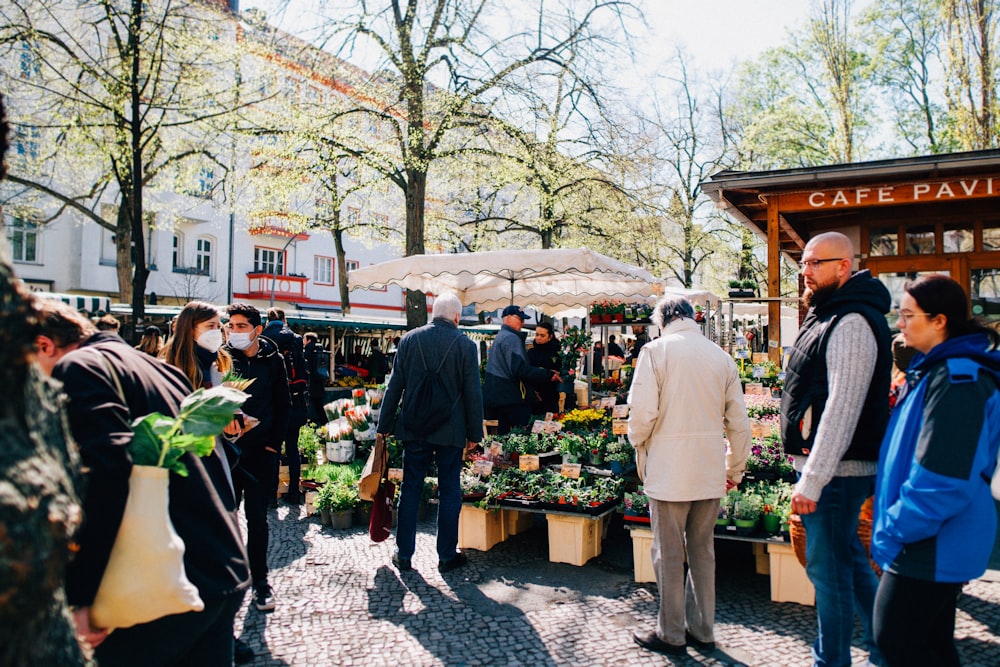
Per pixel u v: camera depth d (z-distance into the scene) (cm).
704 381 338
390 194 1947
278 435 422
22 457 102
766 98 2545
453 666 339
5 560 93
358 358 2122
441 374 477
